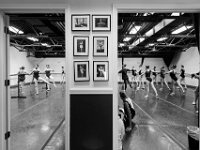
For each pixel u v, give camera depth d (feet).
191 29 22.44
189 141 8.48
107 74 7.88
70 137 7.75
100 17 7.83
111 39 7.86
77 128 7.77
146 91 30.78
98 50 7.84
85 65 7.85
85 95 7.82
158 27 22.95
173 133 10.45
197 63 34.40
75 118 7.79
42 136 10.08
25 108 17.15
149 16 13.85
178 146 8.72
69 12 7.82
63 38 27.45
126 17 13.94
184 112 15.46
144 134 10.28
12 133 10.53
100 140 7.75
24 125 12.02
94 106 7.82
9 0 7.75
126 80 30.55
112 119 7.78
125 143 9.04
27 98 23.12
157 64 49.55
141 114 14.85
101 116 7.80
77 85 7.87
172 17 13.67
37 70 26.99
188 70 38.19
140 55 46.98
